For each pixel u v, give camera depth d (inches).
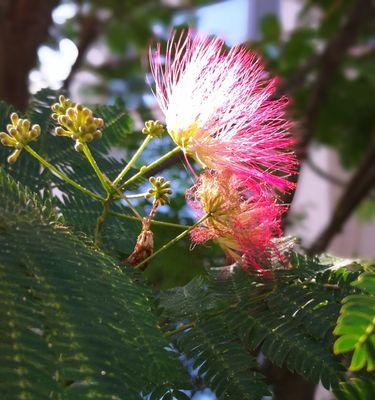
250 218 7.0
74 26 26.4
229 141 7.0
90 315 4.5
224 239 7.2
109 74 27.9
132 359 4.5
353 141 24.5
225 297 6.8
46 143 8.1
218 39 7.3
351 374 6.0
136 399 4.3
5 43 16.6
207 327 6.5
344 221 22.6
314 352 6.1
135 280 6.3
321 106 22.0
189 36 7.3
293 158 7.1
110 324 4.6
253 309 6.6
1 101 8.5
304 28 23.9
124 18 26.9
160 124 7.0
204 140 7.0
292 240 7.2
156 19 27.2
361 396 5.6
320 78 22.3
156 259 12.0
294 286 6.7
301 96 23.1
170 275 12.0
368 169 23.3
